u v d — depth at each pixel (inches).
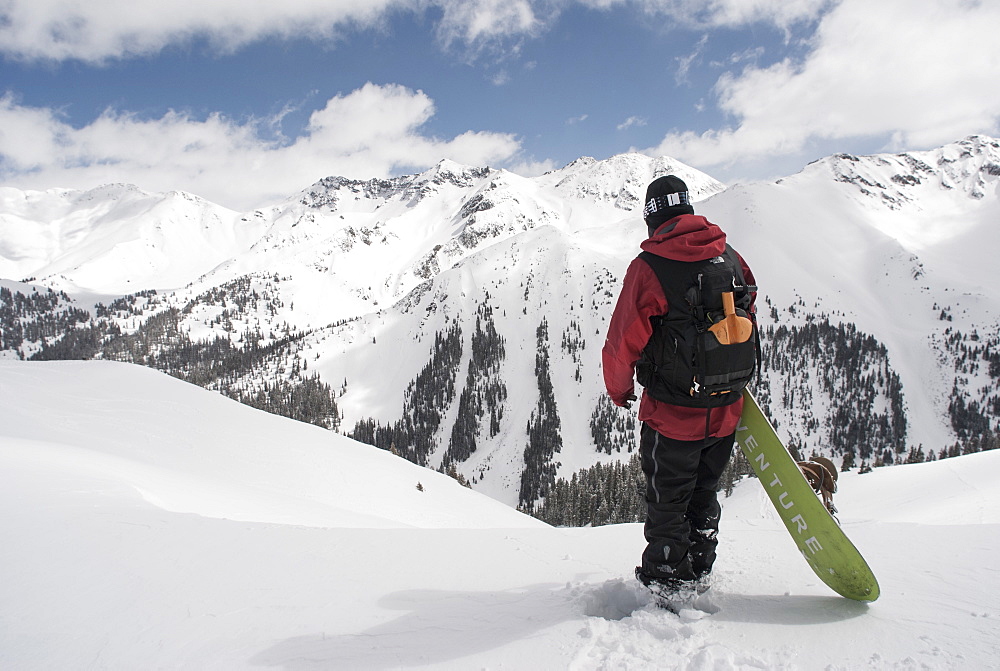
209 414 1104.2
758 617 92.2
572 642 86.8
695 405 94.5
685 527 101.6
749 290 99.2
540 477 6584.6
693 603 98.3
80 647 97.8
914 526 142.8
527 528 176.2
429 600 112.3
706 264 94.3
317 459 1043.3
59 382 1123.9
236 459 893.8
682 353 92.9
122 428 876.0
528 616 101.3
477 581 122.6
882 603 93.5
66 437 700.7
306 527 165.6
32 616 109.6
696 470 102.0
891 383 7810.0
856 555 88.5
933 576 103.5
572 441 7249.0
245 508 423.5
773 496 100.0
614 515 4352.9
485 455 7475.4
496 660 84.4
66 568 132.0
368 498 925.2
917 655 74.7
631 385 104.6
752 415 102.1
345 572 128.8
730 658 78.1
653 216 102.9
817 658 77.1
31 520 165.5
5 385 1018.1
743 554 130.4
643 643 84.8
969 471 1641.2
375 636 96.8
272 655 92.3
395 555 140.6
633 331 96.0
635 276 97.2
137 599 115.9
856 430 7160.4
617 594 108.7
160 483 408.8
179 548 145.2
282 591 118.6
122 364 1314.0
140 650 96.1
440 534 158.7
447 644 91.9
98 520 167.8
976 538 123.6
